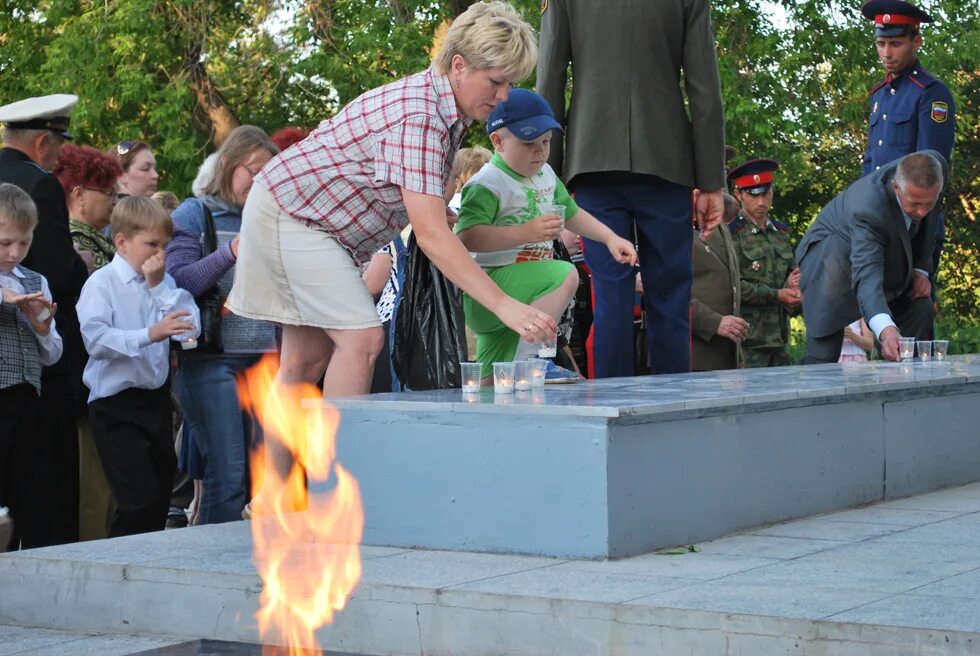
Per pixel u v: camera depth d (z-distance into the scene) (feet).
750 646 8.75
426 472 12.07
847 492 14.42
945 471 16.35
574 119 18.71
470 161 19.24
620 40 18.25
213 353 17.60
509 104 15.71
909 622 8.45
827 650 8.50
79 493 17.81
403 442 12.19
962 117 70.49
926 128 25.30
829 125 62.54
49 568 12.10
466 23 13.15
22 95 63.21
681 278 19.03
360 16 55.16
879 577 10.19
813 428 13.83
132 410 16.84
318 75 56.08
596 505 11.16
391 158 13.21
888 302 22.80
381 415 12.30
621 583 10.11
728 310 24.49
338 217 13.70
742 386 14.17
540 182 16.29
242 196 18.51
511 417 11.57
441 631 10.05
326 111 61.05
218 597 11.19
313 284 13.79
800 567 10.70
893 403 15.26
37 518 16.55
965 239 78.23
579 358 22.26
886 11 25.44
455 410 11.89
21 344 15.84
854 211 21.68
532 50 13.24
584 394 12.89
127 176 21.75
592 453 11.16
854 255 21.50
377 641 10.39
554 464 11.37
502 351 16.30
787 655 8.62
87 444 18.60
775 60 60.49
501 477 11.65
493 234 15.46
